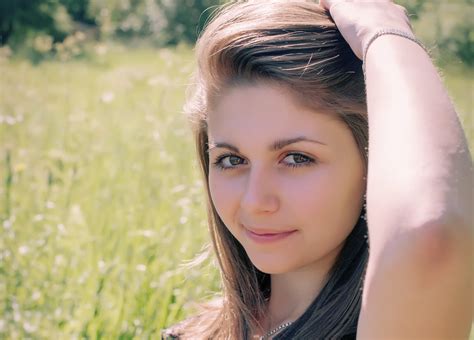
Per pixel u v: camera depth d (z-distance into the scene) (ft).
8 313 14.26
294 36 6.82
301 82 6.57
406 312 4.12
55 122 34.91
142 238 16.49
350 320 7.29
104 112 35.83
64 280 15.05
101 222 18.60
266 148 6.67
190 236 15.62
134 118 33.40
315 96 6.56
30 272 15.39
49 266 15.57
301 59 6.68
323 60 6.72
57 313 13.88
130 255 15.26
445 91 4.86
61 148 28.60
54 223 18.35
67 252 16.19
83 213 19.25
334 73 6.67
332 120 6.60
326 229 6.72
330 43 6.84
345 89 6.66
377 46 5.43
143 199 20.59
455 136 4.46
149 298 13.61
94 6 108.99
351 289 7.28
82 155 27.14
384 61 5.20
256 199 6.66
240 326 8.44
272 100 6.64
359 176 6.75
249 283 8.45
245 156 6.82
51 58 66.90
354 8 6.35
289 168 6.68
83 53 72.28
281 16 6.98
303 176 6.63
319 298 7.43
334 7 6.62
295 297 7.86
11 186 21.88
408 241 4.09
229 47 6.77
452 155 4.33
